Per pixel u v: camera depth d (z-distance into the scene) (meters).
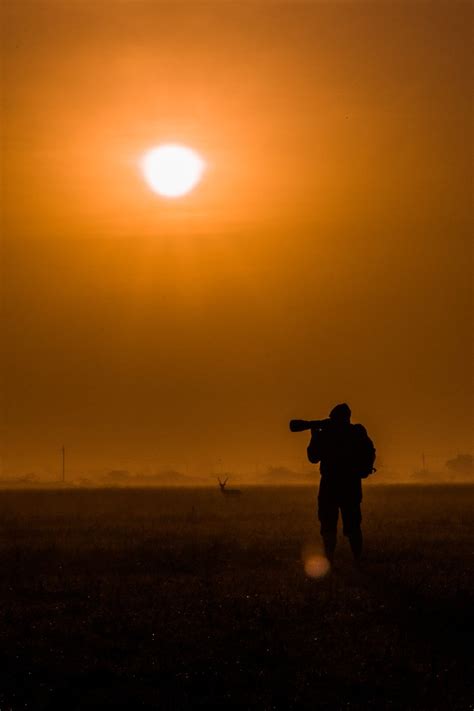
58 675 29.12
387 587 42.09
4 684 28.33
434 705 25.91
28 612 38.41
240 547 57.62
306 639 32.81
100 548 58.25
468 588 41.19
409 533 66.06
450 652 30.88
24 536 69.19
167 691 27.39
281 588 42.34
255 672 28.92
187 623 35.78
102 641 33.22
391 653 30.75
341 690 27.25
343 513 49.59
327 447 49.59
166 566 50.56
